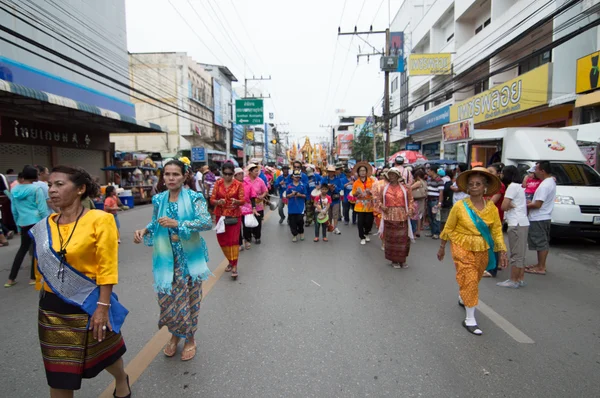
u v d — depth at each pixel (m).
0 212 9.03
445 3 24.42
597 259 7.14
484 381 3.05
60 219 2.42
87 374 2.40
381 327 4.06
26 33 14.00
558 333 3.95
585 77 12.09
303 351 3.54
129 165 20.06
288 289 5.34
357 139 42.94
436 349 3.58
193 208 3.36
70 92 15.64
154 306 4.77
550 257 7.31
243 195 5.91
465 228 4.06
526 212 5.70
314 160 46.03
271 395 2.86
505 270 6.39
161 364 3.33
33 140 15.55
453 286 5.47
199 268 3.39
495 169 6.77
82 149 18.77
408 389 2.93
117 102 19.36
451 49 23.67
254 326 4.10
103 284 2.36
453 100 23.34
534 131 9.68
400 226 6.36
